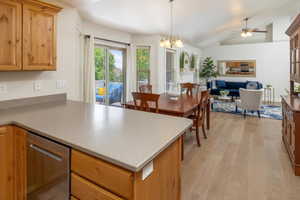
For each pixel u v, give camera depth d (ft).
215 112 21.30
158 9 13.65
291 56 12.51
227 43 33.58
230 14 18.60
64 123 5.42
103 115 6.48
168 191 4.51
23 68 6.93
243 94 18.67
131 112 7.01
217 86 31.37
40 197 4.82
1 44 6.36
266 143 12.16
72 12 9.75
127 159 3.32
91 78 13.91
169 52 23.22
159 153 3.87
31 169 5.01
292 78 12.06
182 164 9.41
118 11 12.75
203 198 6.87
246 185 7.66
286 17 26.58
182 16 15.81
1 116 6.03
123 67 18.62
